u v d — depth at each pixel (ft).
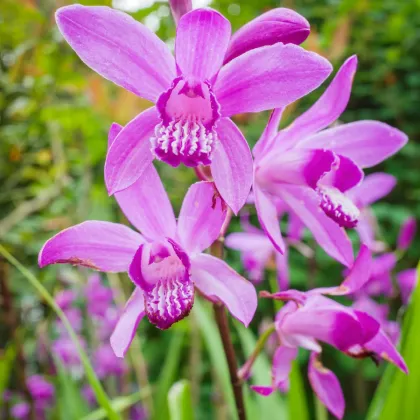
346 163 0.58
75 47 0.50
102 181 1.20
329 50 1.05
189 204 0.54
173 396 0.66
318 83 0.50
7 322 0.89
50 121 1.08
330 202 0.58
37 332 1.22
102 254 0.55
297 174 0.57
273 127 0.56
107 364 1.20
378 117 1.87
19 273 1.18
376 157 0.61
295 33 0.51
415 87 1.87
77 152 1.23
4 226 1.08
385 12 1.82
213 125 0.52
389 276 1.00
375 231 1.02
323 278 1.53
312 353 0.61
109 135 0.52
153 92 0.53
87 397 1.22
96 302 1.22
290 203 0.60
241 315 0.53
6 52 1.10
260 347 0.60
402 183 1.81
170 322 0.54
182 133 0.52
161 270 0.56
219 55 0.51
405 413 0.61
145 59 0.51
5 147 1.14
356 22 1.73
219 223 0.54
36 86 0.99
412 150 1.73
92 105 0.97
